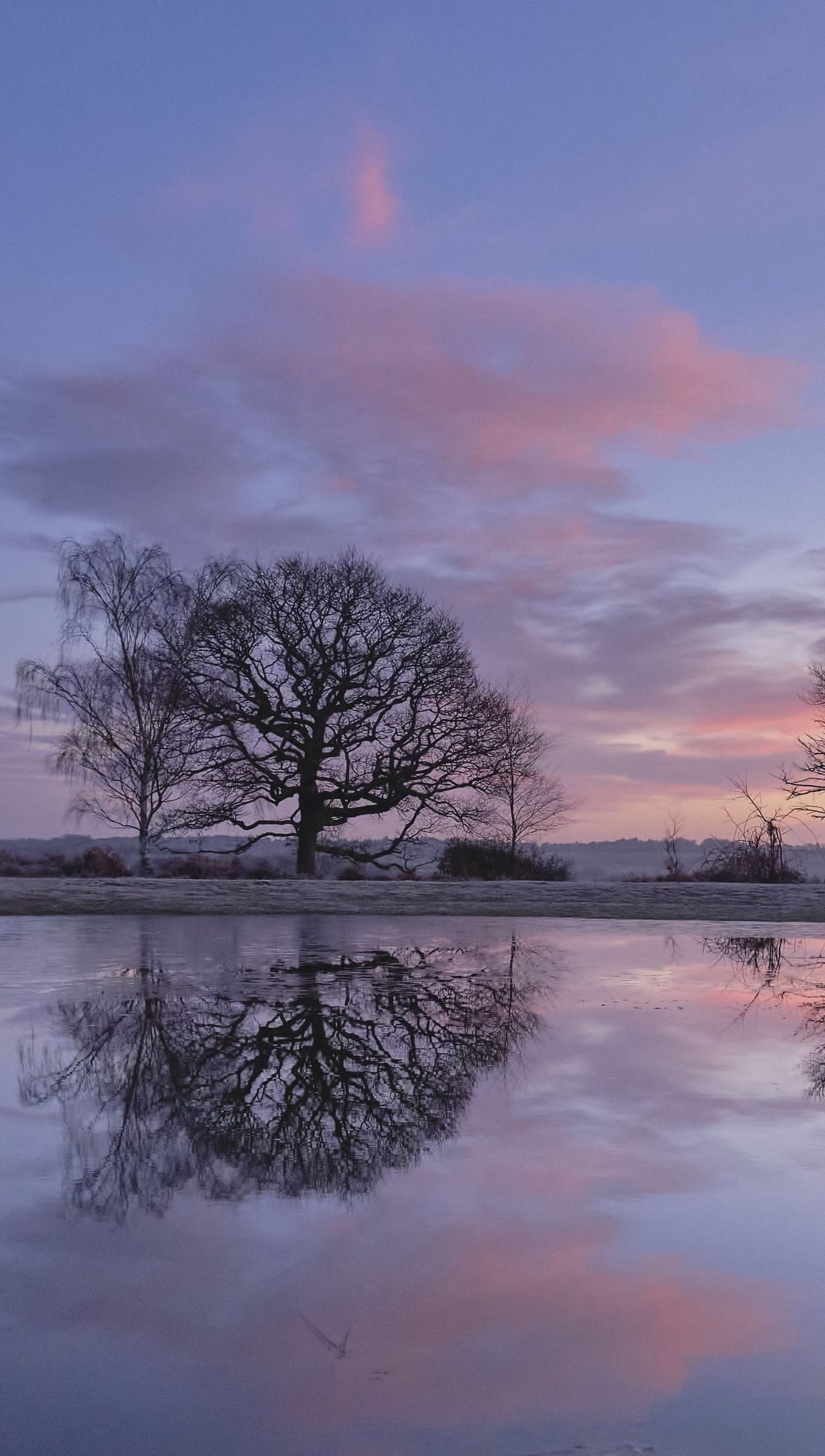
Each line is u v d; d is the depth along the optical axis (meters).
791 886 24.84
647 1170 4.73
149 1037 8.02
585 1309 3.29
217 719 36.44
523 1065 7.13
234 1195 4.40
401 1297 3.36
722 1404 2.74
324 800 37.72
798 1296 3.40
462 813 38.47
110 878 25.38
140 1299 3.33
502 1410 2.72
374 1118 5.71
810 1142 5.21
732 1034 8.34
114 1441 2.56
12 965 12.55
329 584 37.72
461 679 38.38
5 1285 3.44
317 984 11.06
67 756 35.31
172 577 35.81
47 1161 4.86
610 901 22.92
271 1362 2.95
